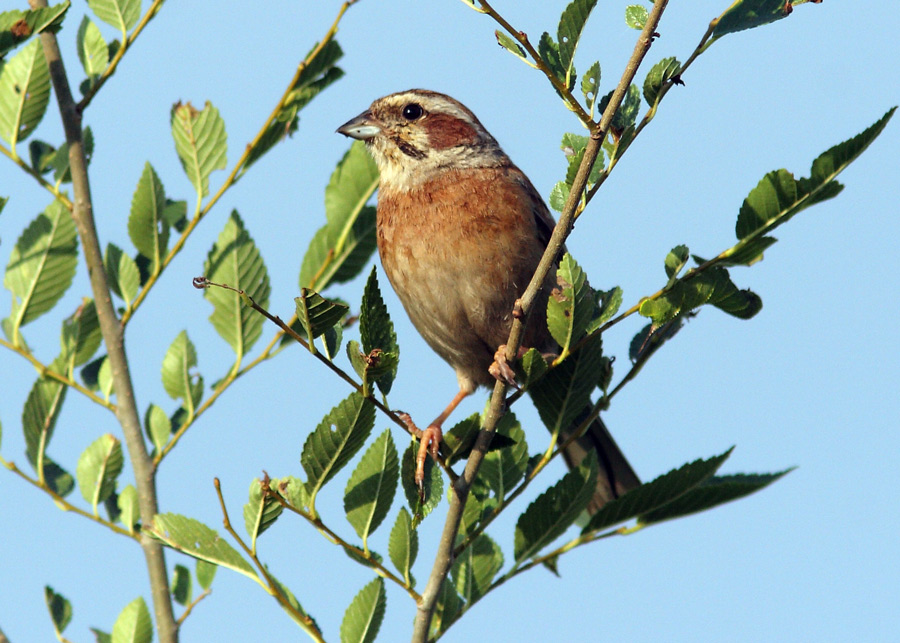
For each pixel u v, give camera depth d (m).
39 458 8.39
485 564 7.62
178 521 6.95
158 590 8.08
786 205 6.64
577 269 6.84
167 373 8.73
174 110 8.92
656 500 7.36
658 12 6.10
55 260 8.85
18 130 8.71
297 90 8.95
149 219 8.91
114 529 8.19
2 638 7.03
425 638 7.02
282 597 6.82
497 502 7.63
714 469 7.27
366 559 6.93
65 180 8.92
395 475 7.04
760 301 6.95
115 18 8.88
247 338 8.99
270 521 6.79
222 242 9.10
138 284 8.81
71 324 8.73
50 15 7.99
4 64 8.74
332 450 6.59
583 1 6.44
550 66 6.44
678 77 6.50
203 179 8.91
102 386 8.66
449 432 7.09
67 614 8.01
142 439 8.42
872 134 6.43
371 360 6.25
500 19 6.25
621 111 6.66
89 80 8.86
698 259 6.86
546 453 7.57
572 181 6.81
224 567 6.91
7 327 8.69
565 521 7.40
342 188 9.96
